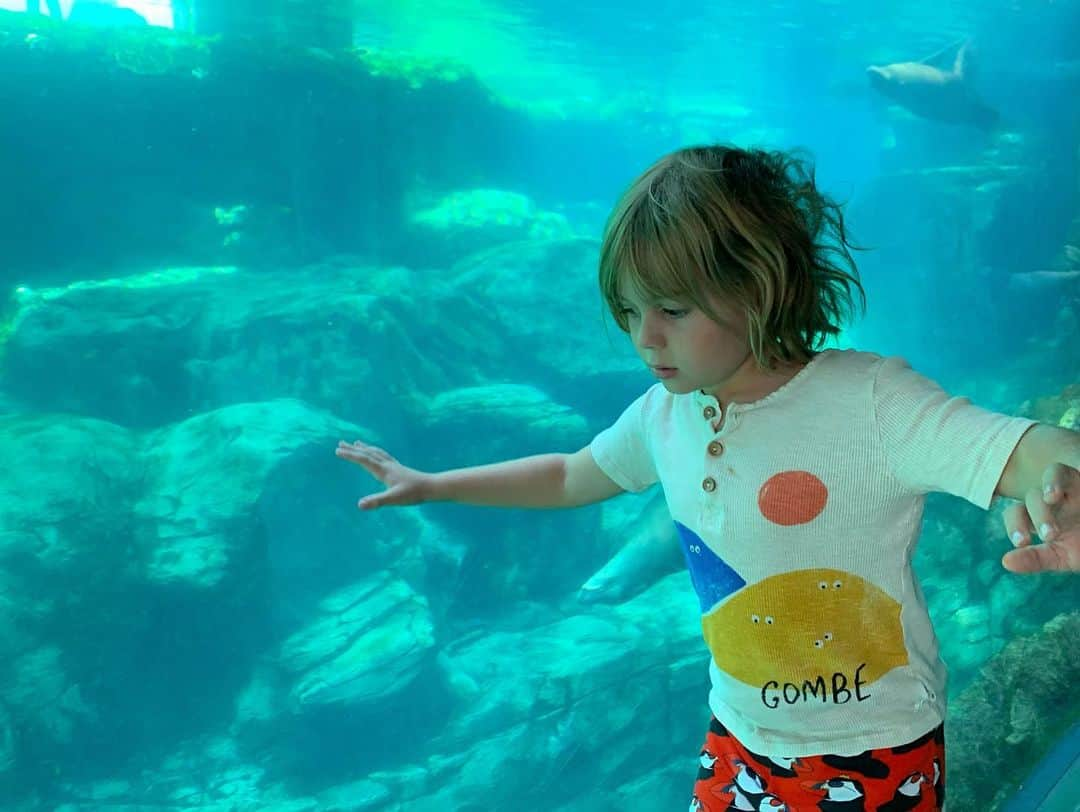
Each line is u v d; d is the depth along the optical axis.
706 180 1.27
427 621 12.56
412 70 21.36
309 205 19.91
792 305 1.35
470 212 21.94
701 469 1.47
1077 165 19.52
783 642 1.44
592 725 12.06
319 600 12.84
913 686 1.44
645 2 23.14
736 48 29.06
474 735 12.12
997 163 21.14
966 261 18.73
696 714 12.31
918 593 1.45
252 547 12.34
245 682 12.34
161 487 12.57
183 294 16.67
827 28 26.16
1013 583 8.30
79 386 15.12
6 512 11.59
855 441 1.34
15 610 11.29
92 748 11.80
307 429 13.25
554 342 17.66
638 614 14.07
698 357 1.33
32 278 18.73
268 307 15.96
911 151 23.70
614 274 1.35
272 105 19.25
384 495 1.79
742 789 1.56
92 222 19.16
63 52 17.66
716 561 1.48
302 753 12.05
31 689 11.30
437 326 17.09
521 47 29.39
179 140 19.17
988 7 22.81
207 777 11.62
